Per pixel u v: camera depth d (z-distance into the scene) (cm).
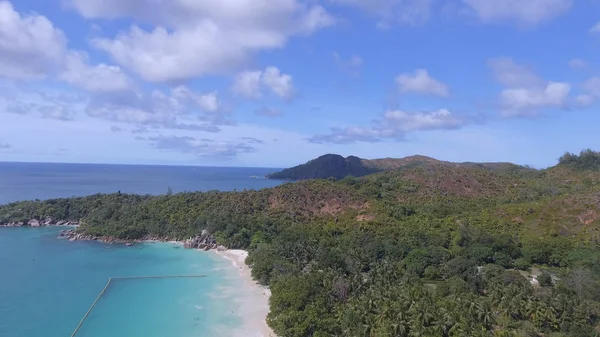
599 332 8619
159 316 10212
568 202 16975
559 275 12450
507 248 14238
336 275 11162
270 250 14488
